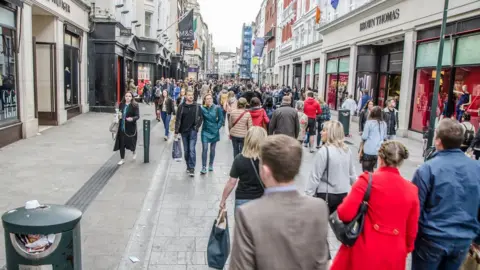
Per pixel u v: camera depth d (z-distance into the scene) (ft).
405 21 53.11
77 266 11.15
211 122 30.42
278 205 6.72
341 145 15.89
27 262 10.36
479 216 11.19
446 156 11.11
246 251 6.48
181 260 16.20
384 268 10.12
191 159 29.53
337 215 10.73
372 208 10.28
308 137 44.68
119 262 15.76
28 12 41.91
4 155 33.86
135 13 99.60
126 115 32.07
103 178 27.99
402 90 54.13
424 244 11.02
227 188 14.73
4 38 37.78
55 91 52.85
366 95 60.49
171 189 26.21
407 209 10.21
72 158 33.81
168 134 46.75
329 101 91.56
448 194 10.73
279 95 76.18
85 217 20.47
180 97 47.60
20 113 41.68
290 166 6.84
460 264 11.06
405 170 33.63
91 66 71.05
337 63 85.30
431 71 48.62
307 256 6.57
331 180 15.57
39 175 27.99
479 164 11.05
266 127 32.81
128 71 94.38
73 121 57.77
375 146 25.02
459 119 42.57
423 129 49.44
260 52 208.13
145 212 21.66
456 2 42.04
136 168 31.27
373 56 69.26
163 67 139.13
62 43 54.19
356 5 73.41
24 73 41.45
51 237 10.39
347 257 10.85
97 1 70.64
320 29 92.32
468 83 41.29
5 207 21.35
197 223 20.29
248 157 14.48
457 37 42.73
